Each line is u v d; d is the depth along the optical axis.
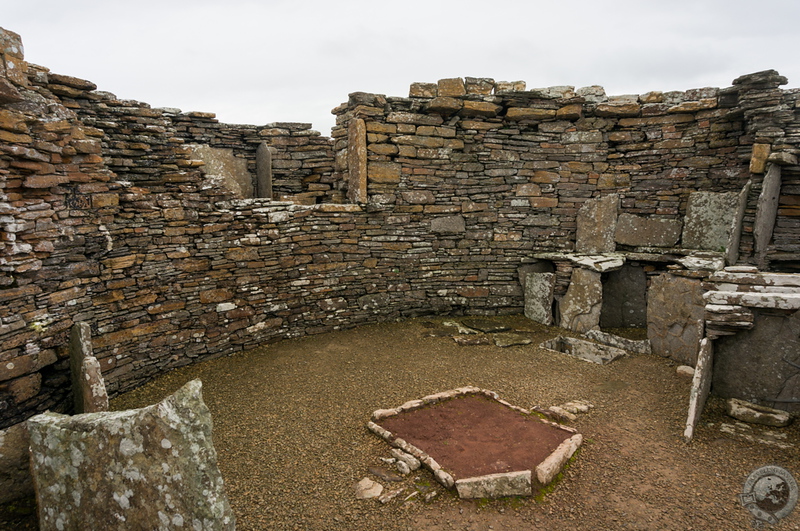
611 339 8.20
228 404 5.89
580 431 5.18
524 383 6.52
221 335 7.54
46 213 5.18
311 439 5.04
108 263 6.06
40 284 5.13
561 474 4.37
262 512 3.90
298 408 5.77
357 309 9.13
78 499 3.21
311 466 4.54
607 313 9.46
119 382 6.23
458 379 6.64
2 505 3.87
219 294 7.47
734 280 5.72
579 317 8.92
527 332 8.84
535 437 4.91
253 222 7.82
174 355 6.98
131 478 3.05
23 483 3.95
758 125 7.84
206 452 3.00
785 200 7.89
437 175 9.38
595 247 9.56
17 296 4.81
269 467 4.54
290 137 10.23
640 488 4.21
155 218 6.65
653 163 9.38
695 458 4.65
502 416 5.43
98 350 5.95
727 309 5.44
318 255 8.64
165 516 3.01
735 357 5.67
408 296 9.55
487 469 4.29
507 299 9.87
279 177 10.32
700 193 8.78
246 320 7.85
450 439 4.88
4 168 4.68
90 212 5.80
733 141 8.58
